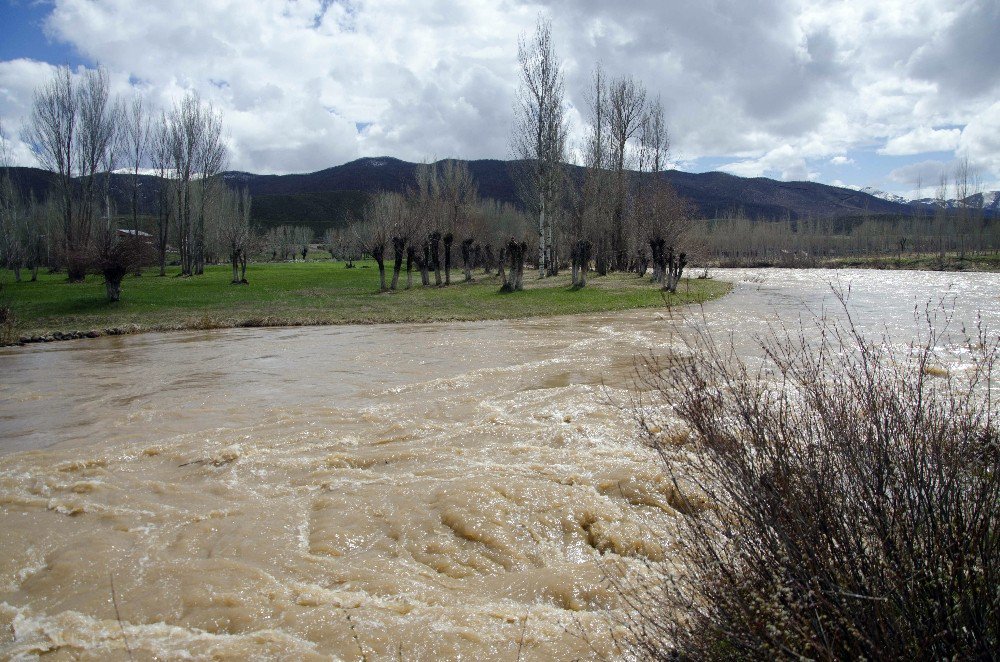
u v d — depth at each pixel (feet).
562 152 151.23
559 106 144.15
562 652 12.46
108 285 99.09
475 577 16.26
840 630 8.02
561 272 166.20
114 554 17.92
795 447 9.81
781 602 8.55
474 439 27.63
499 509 19.52
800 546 8.72
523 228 199.82
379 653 12.81
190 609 14.97
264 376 45.16
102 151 164.96
